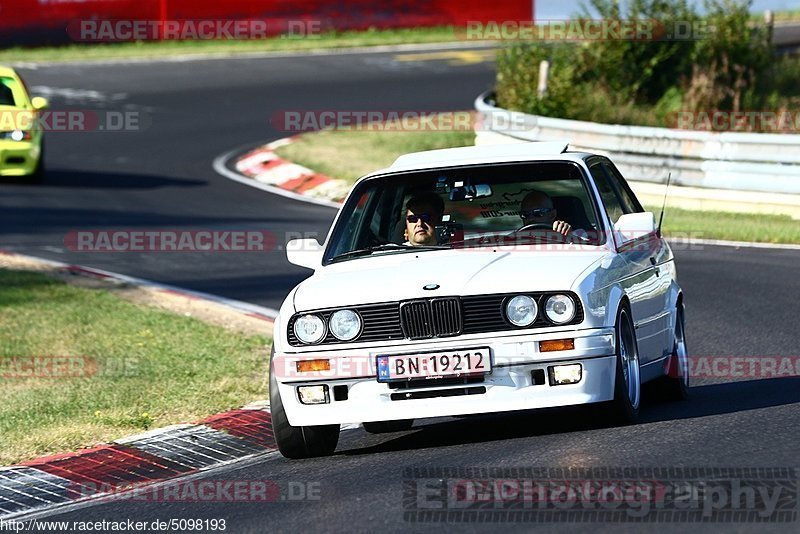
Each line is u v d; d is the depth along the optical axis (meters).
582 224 27.91
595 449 23.98
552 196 28.33
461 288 25.16
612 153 71.75
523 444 25.31
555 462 23.12
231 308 46.81
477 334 24.95
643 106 93.12
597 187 28.70
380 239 28.94
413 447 27.00
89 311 45.84
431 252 27.72
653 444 24.06
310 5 141.75
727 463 22.05
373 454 26.61
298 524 20.83
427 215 28.45
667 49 94.12
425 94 110.75
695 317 42.00
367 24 143.62
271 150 91.00
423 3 144.75
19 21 135.88
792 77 104.12
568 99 86.38
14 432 30.42
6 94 81.00
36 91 116.62
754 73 96.69
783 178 65.00
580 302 24.97
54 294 48.94
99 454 28.25
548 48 94.88
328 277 27.22
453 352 24.89
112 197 76.75
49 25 136.50
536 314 24.94
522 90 89.00
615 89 93.75
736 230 60.09
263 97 113.44
